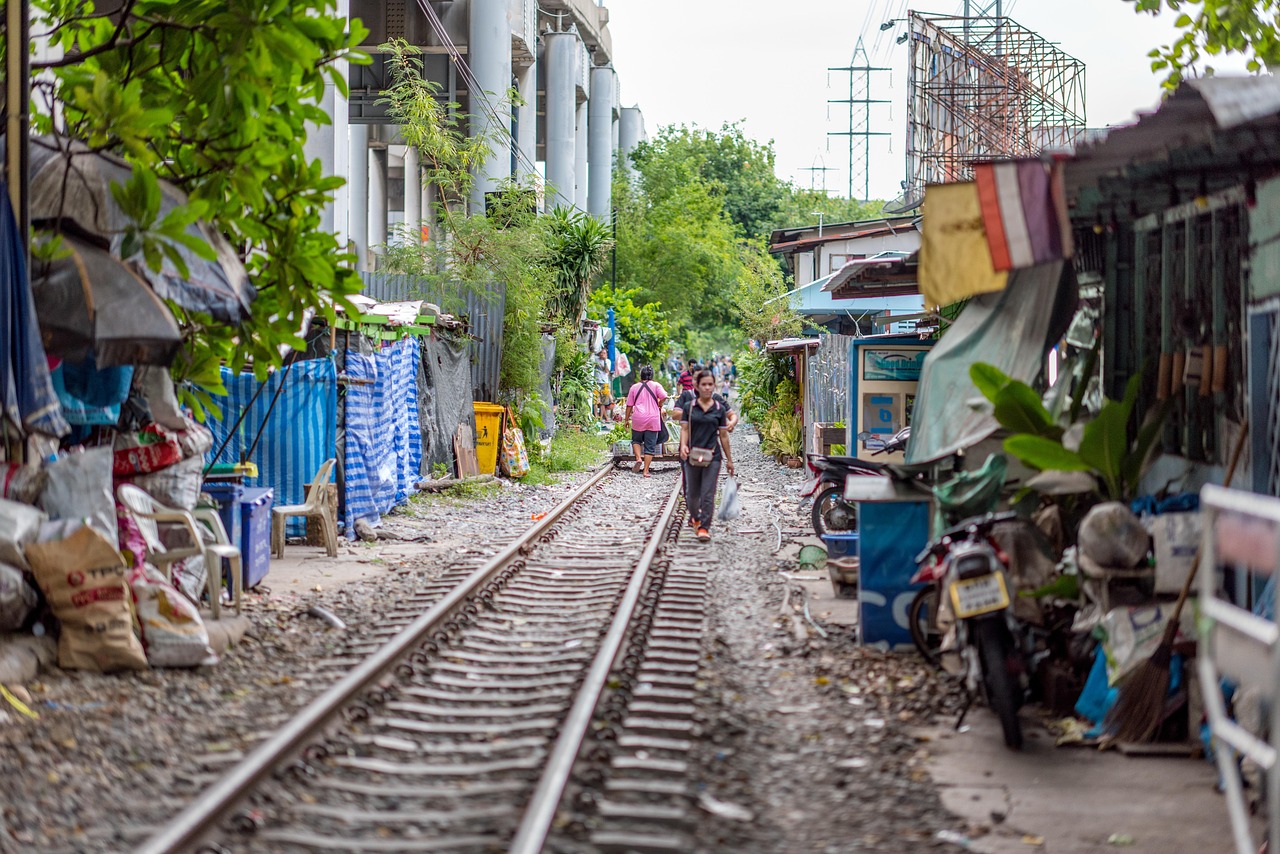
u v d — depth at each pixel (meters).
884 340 16.75
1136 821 5.84
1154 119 5.67
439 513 18.48
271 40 9.00
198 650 8.42
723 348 93.25
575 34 49.91
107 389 9.75
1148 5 11.79
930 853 5.39
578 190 56.53
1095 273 10.16
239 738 6.86
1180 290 8.70
